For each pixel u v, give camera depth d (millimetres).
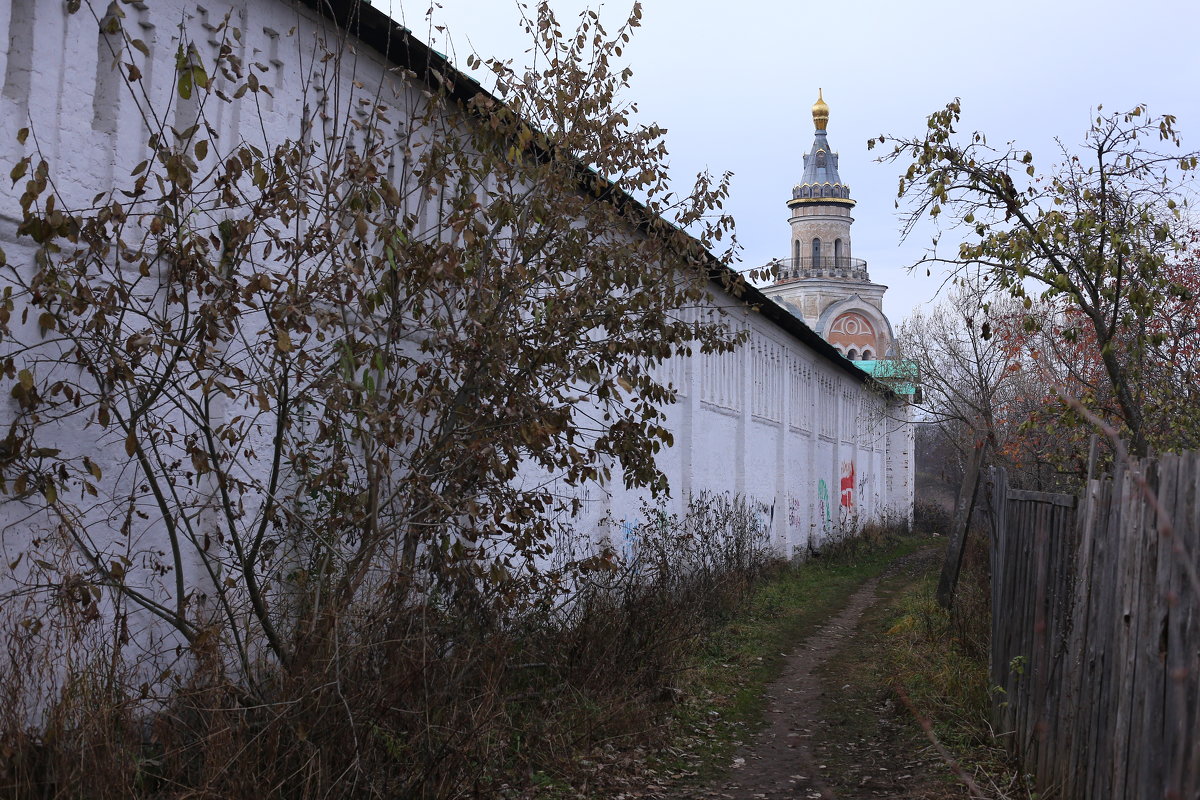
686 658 10805
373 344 6844
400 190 8023
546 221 7848
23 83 5914
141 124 6711
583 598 10008
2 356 5281
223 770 4957
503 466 6883
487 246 7480
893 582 22203
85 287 5371
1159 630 4664
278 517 6598
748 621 14898
